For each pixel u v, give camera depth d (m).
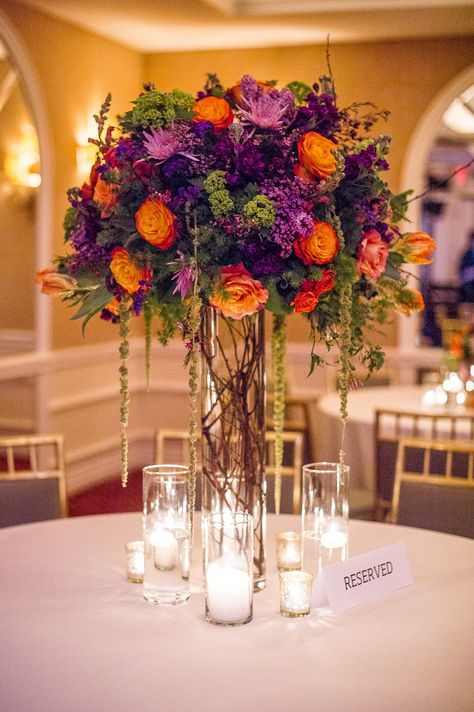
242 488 1.86
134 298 1.68
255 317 1.82
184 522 1.81
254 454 1.86
